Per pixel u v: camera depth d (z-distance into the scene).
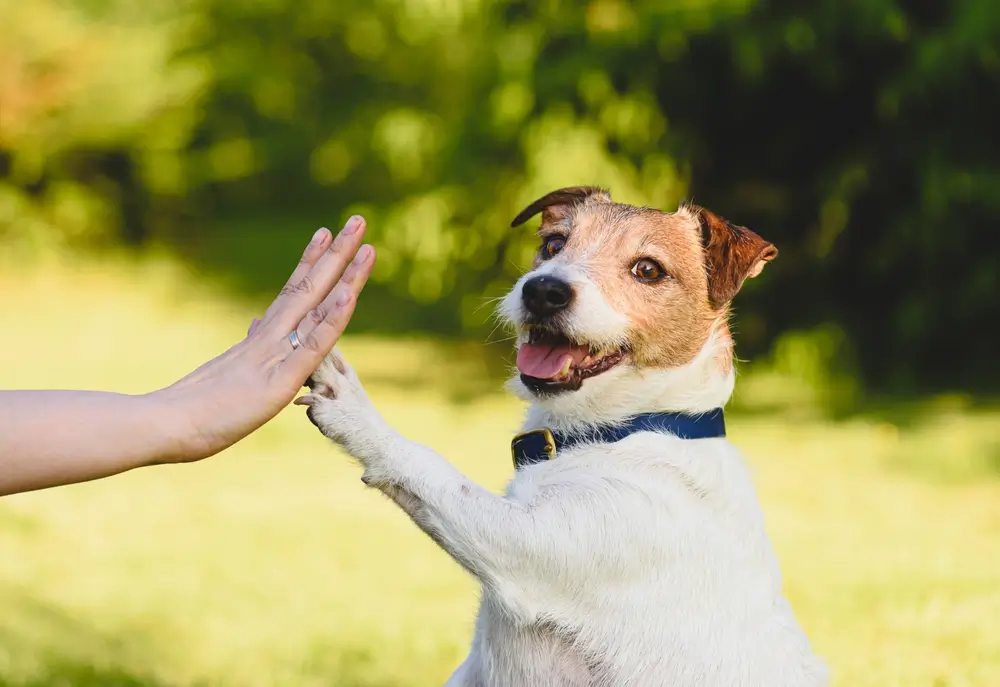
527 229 12.48
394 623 5.50
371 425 2.90
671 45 11.55
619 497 2.94
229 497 8.49
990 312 12.58
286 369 2.56
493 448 9.84
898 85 11.40
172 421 2.47
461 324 16.17
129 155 21.56
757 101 12.38
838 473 9.14
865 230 12.59
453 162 13.03
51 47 19.97
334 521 7.74
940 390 12.63
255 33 21.12
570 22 12.03
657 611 2.94
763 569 3.13
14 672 4.71
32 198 21.06
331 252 2.66
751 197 13.05
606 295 3.37
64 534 7.31
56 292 18.88
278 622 5.51
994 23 11.05
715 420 3.32
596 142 11.84
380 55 17.33
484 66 12.70
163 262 21.30
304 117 23.86
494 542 2.83
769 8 11.53
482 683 3.21
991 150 11.91
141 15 21.19
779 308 13.16
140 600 5.86
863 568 6.47
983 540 7.21
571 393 3.29
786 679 3.02
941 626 5.29
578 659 3.00
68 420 2.41
